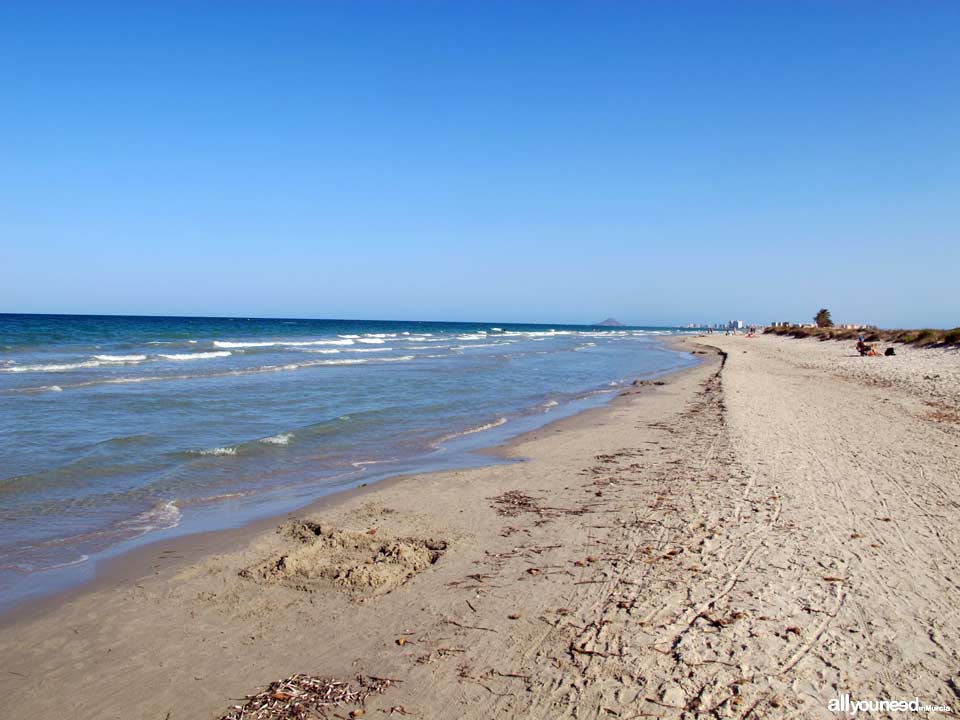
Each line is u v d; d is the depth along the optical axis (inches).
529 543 280.2
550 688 163.8
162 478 401.4
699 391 925.8
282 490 388.2
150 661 185.2
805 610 198.7
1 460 424.8
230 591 233.8
